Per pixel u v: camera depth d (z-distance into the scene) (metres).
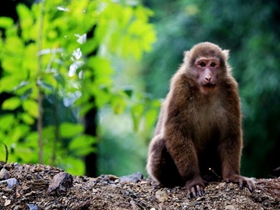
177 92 10.18
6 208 8.62
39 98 12.51
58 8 12.07
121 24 13.40
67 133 12.74
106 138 26.47
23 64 12.92
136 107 13.22
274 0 24.19
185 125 10.05
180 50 26.28
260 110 23.02
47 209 8.62
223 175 9.85
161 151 10.12
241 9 24.41
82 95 13.15
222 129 10.23
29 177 9.26
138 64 32.66
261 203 9.00
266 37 23.48
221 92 10.31
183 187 9.69
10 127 12.89
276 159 24.14
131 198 9.05
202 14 25.83
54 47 12.72
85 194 8.97
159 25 26.92
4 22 13.16
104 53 19.75
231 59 24.30
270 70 22.55
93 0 12.97
